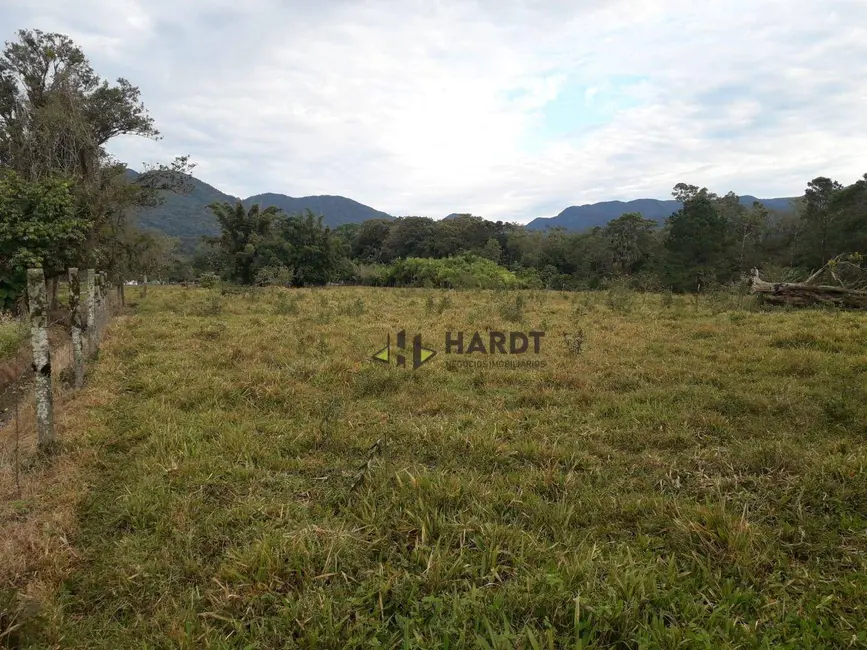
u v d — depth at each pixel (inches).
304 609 106.4
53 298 557.9
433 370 299.3
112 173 674.8
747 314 536.4
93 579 122.3
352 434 201.6
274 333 415.2
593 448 191.8
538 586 110.3
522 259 2140.7
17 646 98.6
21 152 597.3
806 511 145.3
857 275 748.0
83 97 668.7
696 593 114.0
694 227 1524.4
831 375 280.8
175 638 102.7
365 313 554.3
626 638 99.3
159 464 172.9
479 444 190.1
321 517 145.6
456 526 133.8
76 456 181.9
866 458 164.2
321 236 1574.8
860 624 103.4
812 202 1429.6
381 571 116.7
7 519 143.3
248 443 190.2
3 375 302.0
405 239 2354.8
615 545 133.5
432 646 95.4
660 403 237.1
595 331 433.4
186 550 131.5
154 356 328.5
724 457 176.7
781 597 112.7
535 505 148.4
